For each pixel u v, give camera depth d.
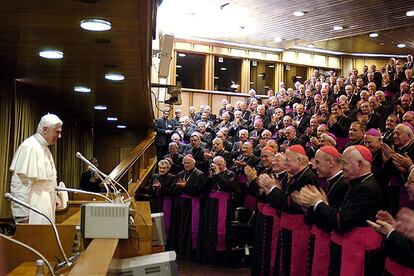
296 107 10.10
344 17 13.03
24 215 4.43
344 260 3.80
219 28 14.95
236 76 17.47
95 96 8.00
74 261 2.94
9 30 4.23
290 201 4.79
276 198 4.88
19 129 7.17
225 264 7.07
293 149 4.82
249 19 13.73
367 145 5.37
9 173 6.80
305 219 4.64
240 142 8.99
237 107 12.46
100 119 11.49
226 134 9.84
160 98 13.59
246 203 7.31
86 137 12.82
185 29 15.24
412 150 5.10
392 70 11.92
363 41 16.34
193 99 16.56
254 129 10.41
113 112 10.09
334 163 4.36
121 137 13.49
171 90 9.62
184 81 16.70
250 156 7.77
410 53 18.12
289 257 4.81
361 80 10.87
